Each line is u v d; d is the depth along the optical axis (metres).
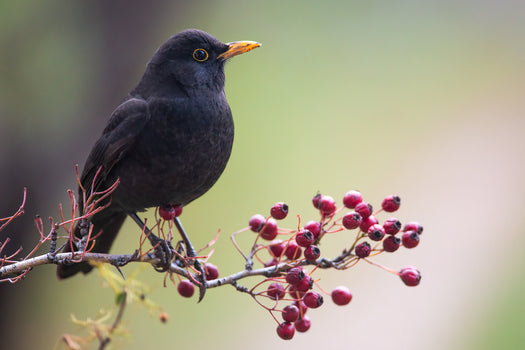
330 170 16.80
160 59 7.05
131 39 11.48
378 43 18.81
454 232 16.30
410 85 18.98
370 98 18.20
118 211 7.31
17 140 10.87
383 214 16.75
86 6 11.33
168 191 6.93
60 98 11.24
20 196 10.73
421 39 19.64
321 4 18.33
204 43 7.08
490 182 17.48
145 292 5.23
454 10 20.62
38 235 10.71
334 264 5.52
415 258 15.62
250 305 14.24
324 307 14.71
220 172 7.21
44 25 11.27
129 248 13.58
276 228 5.89
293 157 16.77
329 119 17.55
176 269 5.66
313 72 17.72
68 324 11.24
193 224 14.95
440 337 13.85
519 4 20.95
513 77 20.47
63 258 5.40
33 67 11.22
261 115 17.11
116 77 11.44
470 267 15.30
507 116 19.50
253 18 17.75
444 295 14.87
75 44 11.34
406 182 17.23
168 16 11.91
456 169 18.12
